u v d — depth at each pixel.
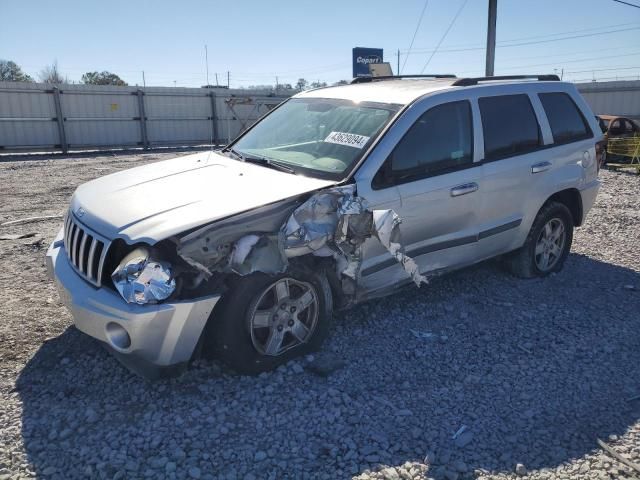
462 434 3.06
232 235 3.26
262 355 3.54
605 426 3.18
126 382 3.51
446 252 4.52
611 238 7.22
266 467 2.78
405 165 4.11
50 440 2.94
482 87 4.89
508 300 4.98
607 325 4.51
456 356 3.96
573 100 5.75
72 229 3.72
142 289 3.06
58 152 20.59
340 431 3.07
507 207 4.93
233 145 5.04
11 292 5.00
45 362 3.73
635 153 14.86
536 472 2.79
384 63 21.16
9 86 19.30
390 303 4.80
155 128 23.00
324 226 3.55
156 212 3.35
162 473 2.72
